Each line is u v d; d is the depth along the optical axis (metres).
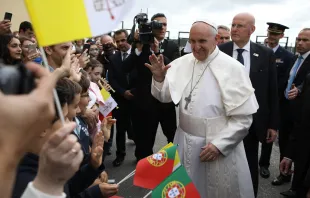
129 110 4.46
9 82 0.58
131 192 3.77
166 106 3.87
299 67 3.98
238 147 2.51
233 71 2.40
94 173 1.62
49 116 0.59
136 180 1.95
